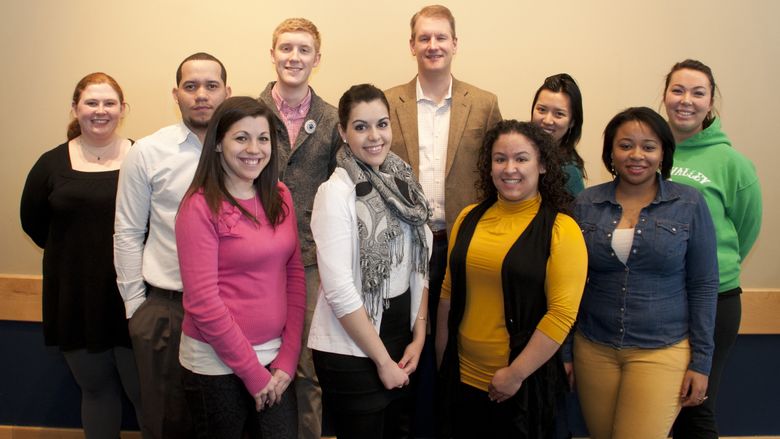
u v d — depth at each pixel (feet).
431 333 7.11
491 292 5.16
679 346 5.28
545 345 4.83
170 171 5.72
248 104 4.59
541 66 7.83
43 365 8.38
